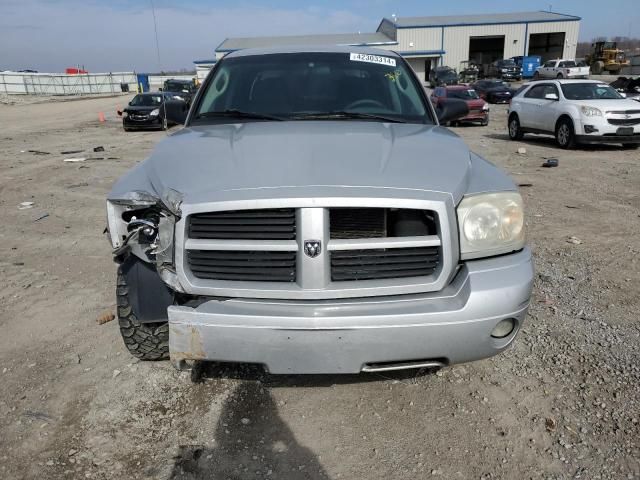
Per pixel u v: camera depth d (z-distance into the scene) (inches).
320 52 155.9
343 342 85.7
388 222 91.0
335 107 136.9
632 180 339.3
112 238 99.7
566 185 324.8
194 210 87.5
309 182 88.3
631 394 108.7
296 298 87.4
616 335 132.6
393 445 96.0
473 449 94.7
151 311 99.6
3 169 407.8
